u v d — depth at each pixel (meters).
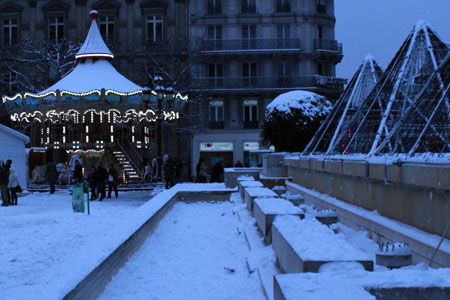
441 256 4.62
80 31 48.12
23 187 27.34
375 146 8.46
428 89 7.69
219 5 47.28
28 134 43.72
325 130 14.78
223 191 17.98
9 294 4.32
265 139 19.31
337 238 4.69
